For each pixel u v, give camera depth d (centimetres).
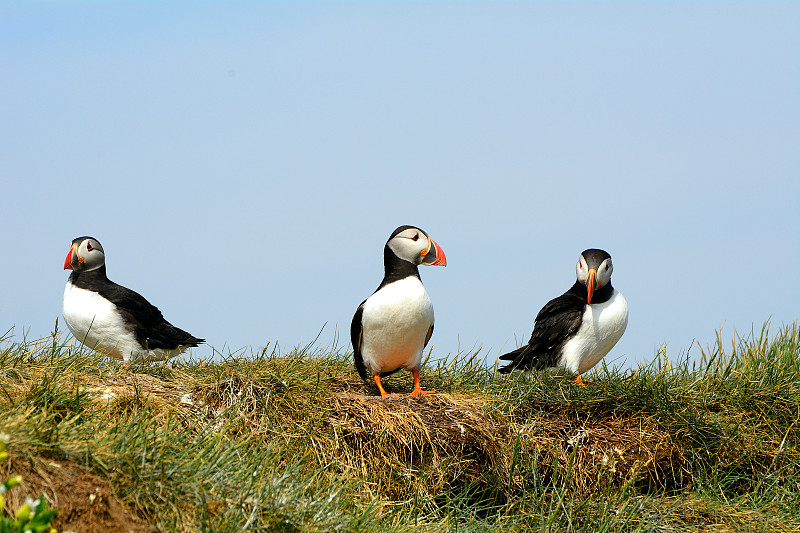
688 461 1086
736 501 1018
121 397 911
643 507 984
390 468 960
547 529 918
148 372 1122
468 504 1006
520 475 1039
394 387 1253
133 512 668
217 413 948
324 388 1016
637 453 1077
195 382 1012
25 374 905
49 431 688
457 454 1002
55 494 646
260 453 843
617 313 1291
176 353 1455
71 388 855
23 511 504
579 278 1303
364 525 779
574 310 1298
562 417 1113
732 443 1097
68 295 1386
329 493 794
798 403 1137
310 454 927
